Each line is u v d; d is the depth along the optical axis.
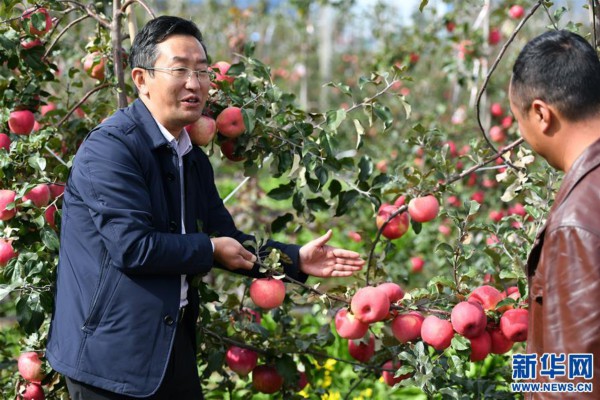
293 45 10.95
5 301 4.44
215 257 2.27
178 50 2.13
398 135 6.11
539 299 1.70
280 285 2.40
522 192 2.79
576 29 2.61
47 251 2.59
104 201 2.03
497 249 2.78
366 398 3.91
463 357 2.38
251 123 2.57
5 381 3.18
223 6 8.70
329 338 2.98
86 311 2.07
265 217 5.64
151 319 2.07
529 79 1.70
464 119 5.81
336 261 2.47
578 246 1.53
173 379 2.25
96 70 3.08
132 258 2.00
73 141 3.14
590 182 1.58
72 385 2.12
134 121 2.16
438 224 5.39
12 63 2.89
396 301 2.48
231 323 2.87
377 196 2.79
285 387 2.89
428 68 7.28
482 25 5.27
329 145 2.69
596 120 1.67
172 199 2.20
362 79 2.78
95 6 3.21
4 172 2.59
